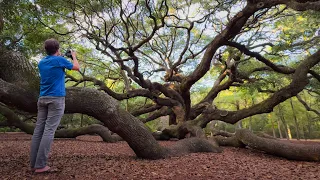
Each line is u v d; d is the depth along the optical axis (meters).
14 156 6.24
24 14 10.48
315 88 14.02
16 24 10.49
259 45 13.92
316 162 5.69
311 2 6.93
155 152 5.65
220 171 4.34
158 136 12.44
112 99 5.46
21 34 11.30
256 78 15.02
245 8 8.30
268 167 4.90
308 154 5.75
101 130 12.24
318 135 31.75
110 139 12.06
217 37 9.53
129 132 5.41
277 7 11.97
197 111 14.15
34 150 4.07
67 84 23.80
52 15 11.24
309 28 11.55
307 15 10.11
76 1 10.64
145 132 5.62
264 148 6.66
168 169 4.42
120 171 4.18
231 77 13.48
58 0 10.03
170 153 6.10
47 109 4.11
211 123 15.88
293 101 26.50
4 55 4.75
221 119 11.02
